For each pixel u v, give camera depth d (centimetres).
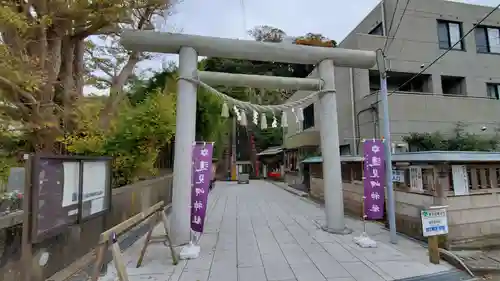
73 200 324
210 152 512
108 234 268
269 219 720
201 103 1619
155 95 937
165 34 537
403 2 1095
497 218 482
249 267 392
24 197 259
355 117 1070
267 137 3002
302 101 623
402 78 1159
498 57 1183
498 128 1002
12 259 255
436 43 1122
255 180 2509
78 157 332
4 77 428
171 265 401
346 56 618
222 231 596
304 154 1559
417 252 446
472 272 369
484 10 1188
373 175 521
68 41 689
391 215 502
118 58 1033
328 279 350
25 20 477
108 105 762
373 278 352
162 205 436
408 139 905
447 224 415
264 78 604
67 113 576
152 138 772
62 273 308
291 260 418
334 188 585
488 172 495
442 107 987
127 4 621
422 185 497
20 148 539
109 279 348
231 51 563
